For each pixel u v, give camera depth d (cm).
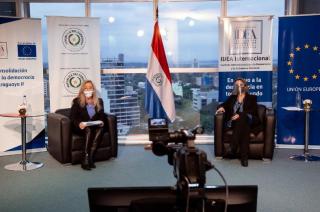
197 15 581
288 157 495
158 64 559
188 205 115
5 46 507
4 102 512
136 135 606
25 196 352
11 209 319
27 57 521
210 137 596
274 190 360
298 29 532
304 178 399
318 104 537
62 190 368
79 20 542
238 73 552
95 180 400
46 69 554
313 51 531
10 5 570
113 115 491
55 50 534
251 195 126
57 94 539
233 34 548
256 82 551
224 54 553
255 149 470
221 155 480
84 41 547
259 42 545
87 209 315
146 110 569
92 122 448
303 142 548
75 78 546
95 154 467
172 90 569
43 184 388
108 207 128
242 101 481
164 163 469
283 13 579
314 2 559
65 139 451
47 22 527
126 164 466
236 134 457
